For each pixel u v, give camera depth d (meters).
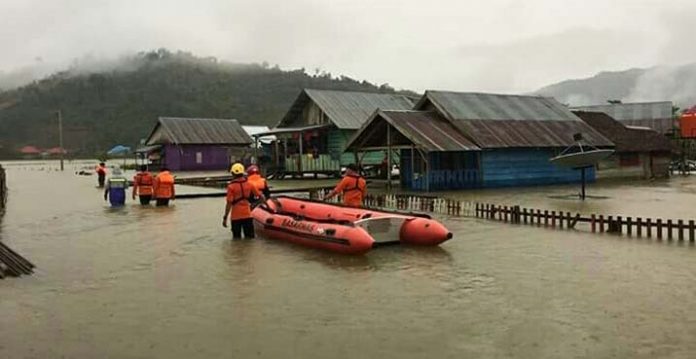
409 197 20.91
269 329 7.43
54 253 12.75
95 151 109.25
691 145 48.22
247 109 129.62
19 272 10.56
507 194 25.94
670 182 33.16
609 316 7.79
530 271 10.47
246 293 9.19
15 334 7.34
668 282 9.55
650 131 38.56
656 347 6.66
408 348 6.71
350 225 12.53
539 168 31.11
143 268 11.12
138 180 22.83
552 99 36.97
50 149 112.75
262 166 42.75
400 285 9.59
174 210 20.83
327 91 41.06
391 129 29.33
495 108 32.44
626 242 13.21
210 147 55.38
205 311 8.24
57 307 8.50
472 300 8.64
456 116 29.91
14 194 28.89
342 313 8.06
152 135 57.94
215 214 19.53
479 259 11.59
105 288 9.61
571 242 13.30
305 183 33.75
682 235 13.31
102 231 15.95
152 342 7.02
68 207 22.23
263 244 13.61
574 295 8.84
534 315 7.87
